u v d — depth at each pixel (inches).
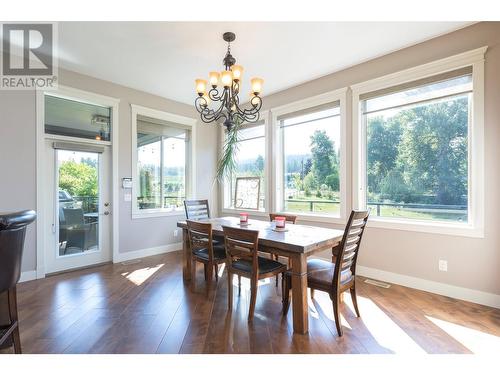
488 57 97.0
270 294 109.8
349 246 82.3
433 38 109.7
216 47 115.8
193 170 198.7
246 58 126.4
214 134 215.3
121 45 114.0
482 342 74.7
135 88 164.7
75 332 80.1
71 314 91.6
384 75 123.3
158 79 150.8
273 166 174.1
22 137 123.7
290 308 96.8
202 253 113.4
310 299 104.6
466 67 102.0
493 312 92.1
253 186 191.9
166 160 186.1
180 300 103.2
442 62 106.7
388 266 122.8
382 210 129.3
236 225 118.3
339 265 78.4
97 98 148.1
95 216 152.3
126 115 161.6
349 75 136.6
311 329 82.0
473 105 100.0
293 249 79.7
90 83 145.6
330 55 123.8
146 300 103.1
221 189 213.9
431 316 89.9
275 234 96.5
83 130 147.6
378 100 128.9
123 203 160.4
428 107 115.5
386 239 123.5
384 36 108.2
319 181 155.4
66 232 141.4
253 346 73.0
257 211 185.5
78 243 145.7
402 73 117.5
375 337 77.5
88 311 93.9
